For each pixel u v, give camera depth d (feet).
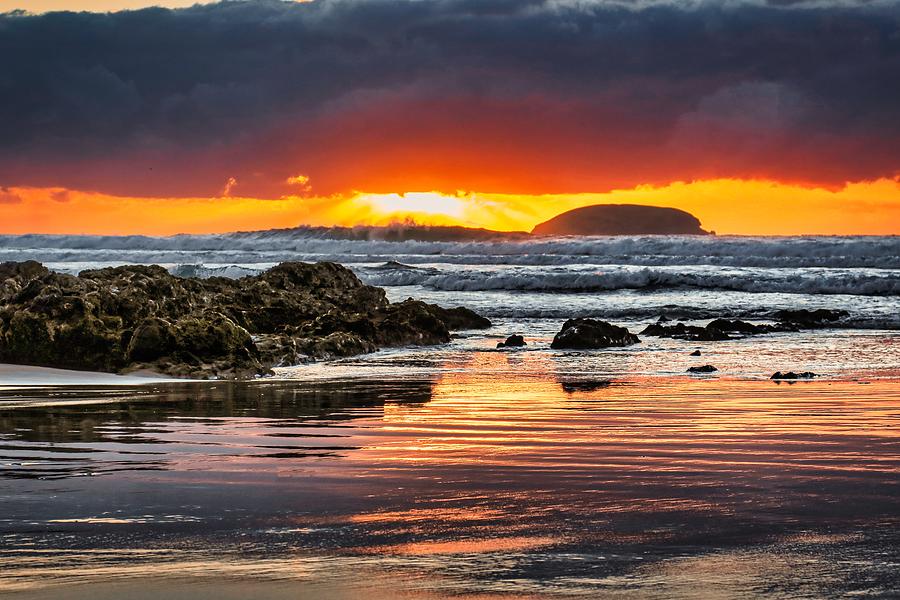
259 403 35.09
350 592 13.44
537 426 29.19
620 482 20.75
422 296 102.42
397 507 18.54
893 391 38.24
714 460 23.31
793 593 13.37
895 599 13.12
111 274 63.72
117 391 38.75
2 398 36.42
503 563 14.82
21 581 13.97
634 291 108.78
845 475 21.36
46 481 20.99
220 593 13.41
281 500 19.13
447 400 36.06
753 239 191.72
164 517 17.76
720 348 59.93
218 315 49.21
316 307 69.56
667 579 13.98
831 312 81.10
